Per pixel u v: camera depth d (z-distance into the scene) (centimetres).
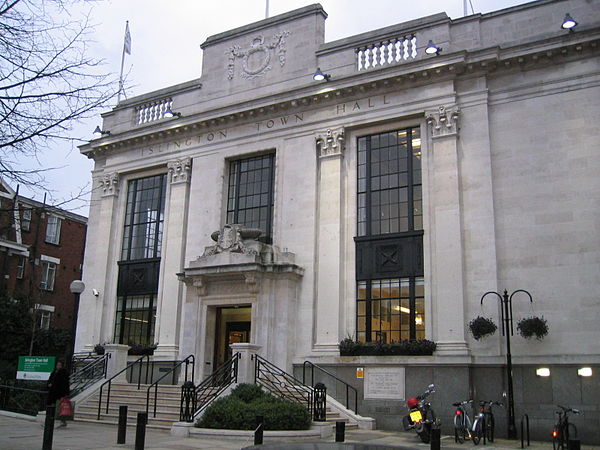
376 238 2286
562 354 1870
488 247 2050
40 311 3734
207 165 2747
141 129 2928
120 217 3003
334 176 2402
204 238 2659
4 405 2172
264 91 2686
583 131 2011
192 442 1488
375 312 2234
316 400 1797
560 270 1941
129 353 2647
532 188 2047
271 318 2298
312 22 2642
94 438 1520
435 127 2223
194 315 2478
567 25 2028
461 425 1705
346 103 2447
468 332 2019
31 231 4019
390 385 2064
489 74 2209
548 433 1828
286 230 2448
